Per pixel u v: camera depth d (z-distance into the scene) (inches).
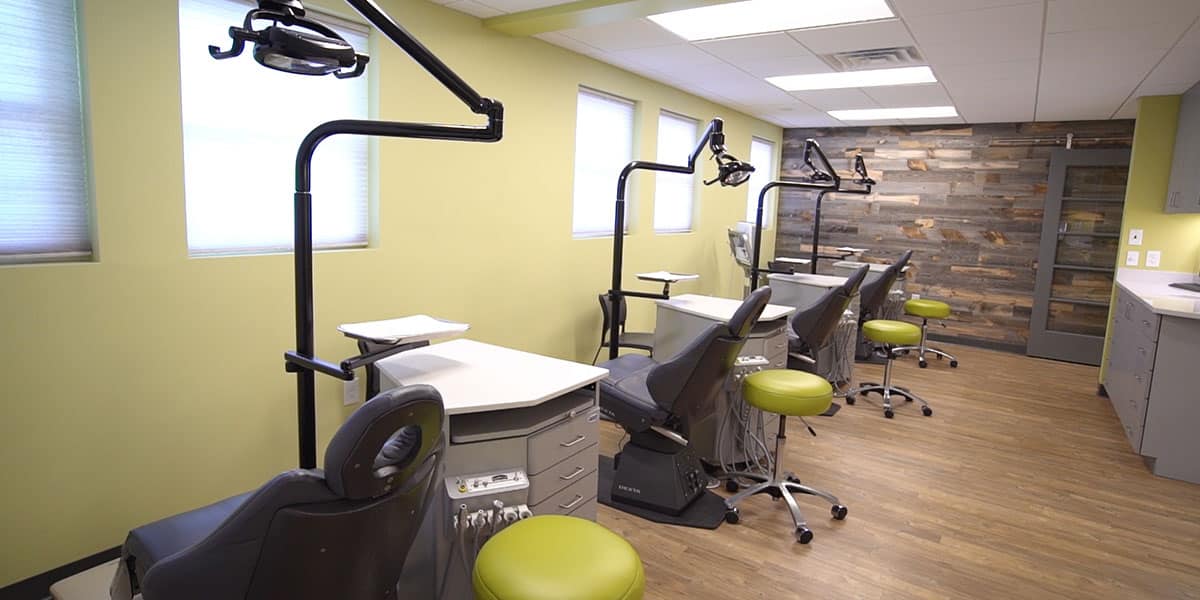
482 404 70.6
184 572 45.6
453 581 71.6
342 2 108.8
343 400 116.6
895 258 280.1
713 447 129.6
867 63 164.4
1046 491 128.6
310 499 43.4
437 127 71.6
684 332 135.8
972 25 128.0
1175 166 180.5
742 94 215.9
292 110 108.0
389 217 121.6
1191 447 134.2
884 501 122.0
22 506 80.0
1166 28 125.3
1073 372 226.7
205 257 95.5
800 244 303.1
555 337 169.0
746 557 100.7
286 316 106.0
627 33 145.2
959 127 261.4
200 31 95.1
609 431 156.2
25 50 78.1
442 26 127.7
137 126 86.3
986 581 96.4
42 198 81.0
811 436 156.1
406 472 48.4
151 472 91.7
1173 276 187.5
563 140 164.2
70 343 82.3
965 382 210.5
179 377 93.4
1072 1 111.9
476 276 142.3
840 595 91.7
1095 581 97.4
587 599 54.0
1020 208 252.5
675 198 227.1
